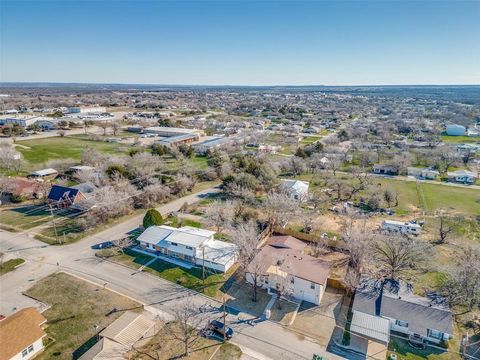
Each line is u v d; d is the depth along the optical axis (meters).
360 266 43.50
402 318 34.69
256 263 40.62
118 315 35.97
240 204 64.12
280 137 145.12
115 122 157.62
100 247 50.41
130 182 73.00
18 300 38.22
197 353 31.27
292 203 61.91
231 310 37.47
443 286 41.06
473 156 112.06
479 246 50.09
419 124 174.88
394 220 63.47
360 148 121.31
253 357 31.09
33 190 70.44
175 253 47.97
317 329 34.94
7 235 53.84
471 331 34.88
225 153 103.56
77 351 31.23
